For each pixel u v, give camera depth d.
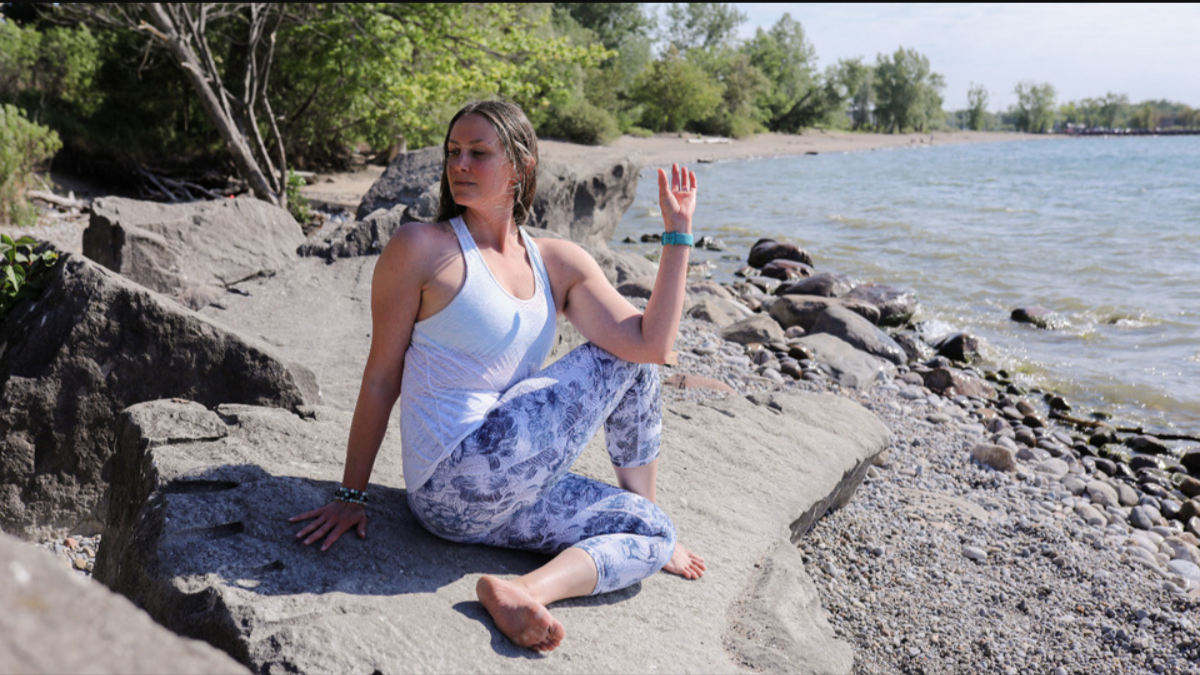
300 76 17.50
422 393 2.40
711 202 23.19
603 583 2.46
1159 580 4.53
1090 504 5.74
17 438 3.55
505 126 2.39
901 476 5.59
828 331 9.38
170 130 17.28
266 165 13.13
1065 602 4.12
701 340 8.39
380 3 14.42
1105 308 11.28
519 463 2.37
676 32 80.00
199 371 3.84
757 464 3.92
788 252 14.05
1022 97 133.62
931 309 11.38
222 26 16.50
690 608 2.64
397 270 2.34
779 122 74.81
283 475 2.66
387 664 2.01
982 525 4.91
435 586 2.33
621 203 11.95
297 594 2.16
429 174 9.38
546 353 2.55
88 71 17.03
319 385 4.74
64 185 15.34
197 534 2.31
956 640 3.68
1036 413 7.70
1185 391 8.34
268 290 6.61
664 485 3.51
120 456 2.88
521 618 2.17
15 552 0.74
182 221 7.56
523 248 2.56
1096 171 37.25
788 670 2.48
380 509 2.63
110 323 3.69
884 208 22.06
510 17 15.77
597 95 46.91
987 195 25.83
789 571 3.02
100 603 0.78
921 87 98.19
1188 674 3.57
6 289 3.85
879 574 4.19
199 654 0.85
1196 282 12.64
